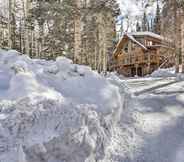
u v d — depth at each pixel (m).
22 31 30.47
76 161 4.11
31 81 5.59
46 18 20.53
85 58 29.53
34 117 4.28
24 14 27.38
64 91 5.89
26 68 6.13
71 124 4.31
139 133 5.80
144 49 37.22
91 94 6.00
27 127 4.11
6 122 4.13
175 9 18.48
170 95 8.66
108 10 22.67
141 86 11.22
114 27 31.33
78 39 14.51
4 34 29.36
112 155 4.71
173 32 20.98
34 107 4.48
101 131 4.76
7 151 3.68
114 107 5.77
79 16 14.89
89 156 4.27
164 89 9.94
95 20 24.06
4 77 5.94
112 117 5.60
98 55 29.48
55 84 6.12
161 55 35.25
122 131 5.64
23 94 5.00
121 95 6.93
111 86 6.57
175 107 7.43
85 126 4.44
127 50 40.50
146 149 5.14
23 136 3.96
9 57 7.45
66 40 23.22
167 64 31.34
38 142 3.86
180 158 4.87
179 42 19.67
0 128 3.98
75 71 7.02
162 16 19.98
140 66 39.00
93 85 6.45
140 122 6.35
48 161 3.87
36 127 4.14
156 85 11.32
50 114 4.42
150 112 7.09
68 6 16.95
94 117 4.74
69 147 4.08
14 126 4.08
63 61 7.35
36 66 7.04
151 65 37.81
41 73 6.43
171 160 4.80
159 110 7.25
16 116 4.24
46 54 26.83
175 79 13.92
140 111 7.10
